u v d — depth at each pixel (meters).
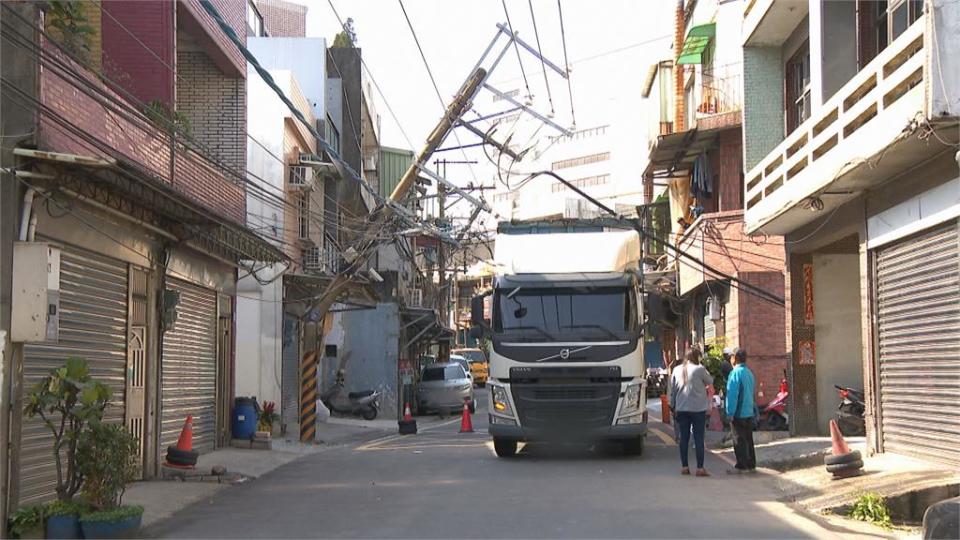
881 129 11.47
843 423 17.14
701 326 29.02
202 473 14.34
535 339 15.78
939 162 11.65
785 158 16.03
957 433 11.45
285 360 27.03
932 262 12.14
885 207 13.46
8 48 9.85
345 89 35.12
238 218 18.42
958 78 9.99
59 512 9.40
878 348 13.96
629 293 16.06
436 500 11.43
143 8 15.09
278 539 9.07
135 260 13.79
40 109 9.79
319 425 27.91
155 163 14.22
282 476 14.80
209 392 18.14
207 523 10.20
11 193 9.70
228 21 19.08
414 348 44.19
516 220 17.77
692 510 10.45
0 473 9.33
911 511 10.16
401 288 38.50
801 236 17.38
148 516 10.66
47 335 9.70
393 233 25.77
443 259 45.34
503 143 25.62
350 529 9.54
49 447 10.92
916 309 12.65
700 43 27.69
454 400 35.78
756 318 23.16
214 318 18.56
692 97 29.33
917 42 10.81
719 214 24.03
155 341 14.66
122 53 14.98
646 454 17.11
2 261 9.52
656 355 44.53
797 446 16.06
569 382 15.59
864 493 10.48
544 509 10.56
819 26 14.91
